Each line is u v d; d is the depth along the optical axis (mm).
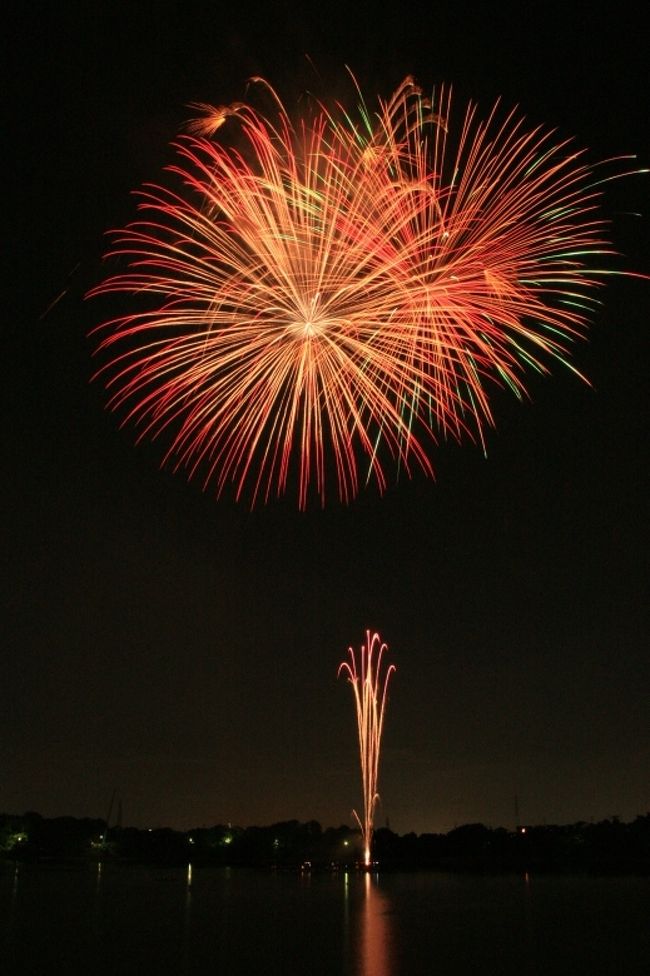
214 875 177750
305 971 57438
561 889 135750
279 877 171750
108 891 126062
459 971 57938
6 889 128000
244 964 60062
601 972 57938
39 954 63906
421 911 98438
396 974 56562
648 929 80312
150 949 66938
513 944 71062
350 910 99750
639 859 196375
